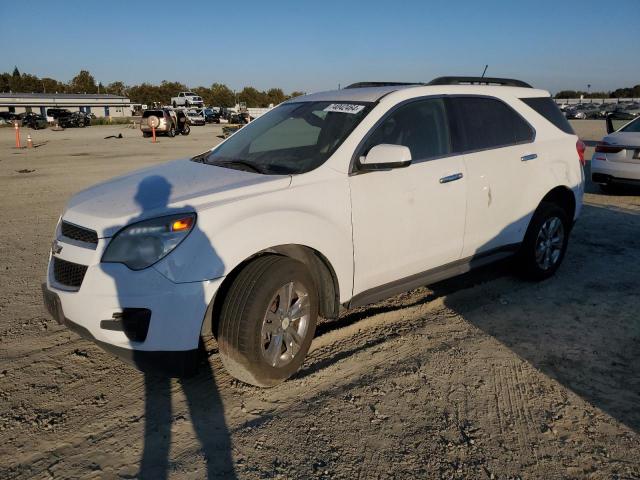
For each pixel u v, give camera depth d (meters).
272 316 3.16
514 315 4.43
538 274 5.11
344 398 3.21
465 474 2.58
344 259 3.52
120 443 2.79
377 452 2.73
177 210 2.98
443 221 4.08
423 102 4.12
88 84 123.94
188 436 2.85
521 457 2.71
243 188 3.22
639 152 8.75
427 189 3.93
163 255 2.88
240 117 50.28
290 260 3.19
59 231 3.30
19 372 3.48
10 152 20.59
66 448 2.75
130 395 3.23
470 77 4.76
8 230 7.34
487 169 4.36
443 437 2.86
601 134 27.73
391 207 3.72
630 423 2.99
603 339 4.00
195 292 2.88
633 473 2.60
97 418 3.00
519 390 3.31
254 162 3.80
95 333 2.94
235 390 3.29
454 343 3.93
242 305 3.02
